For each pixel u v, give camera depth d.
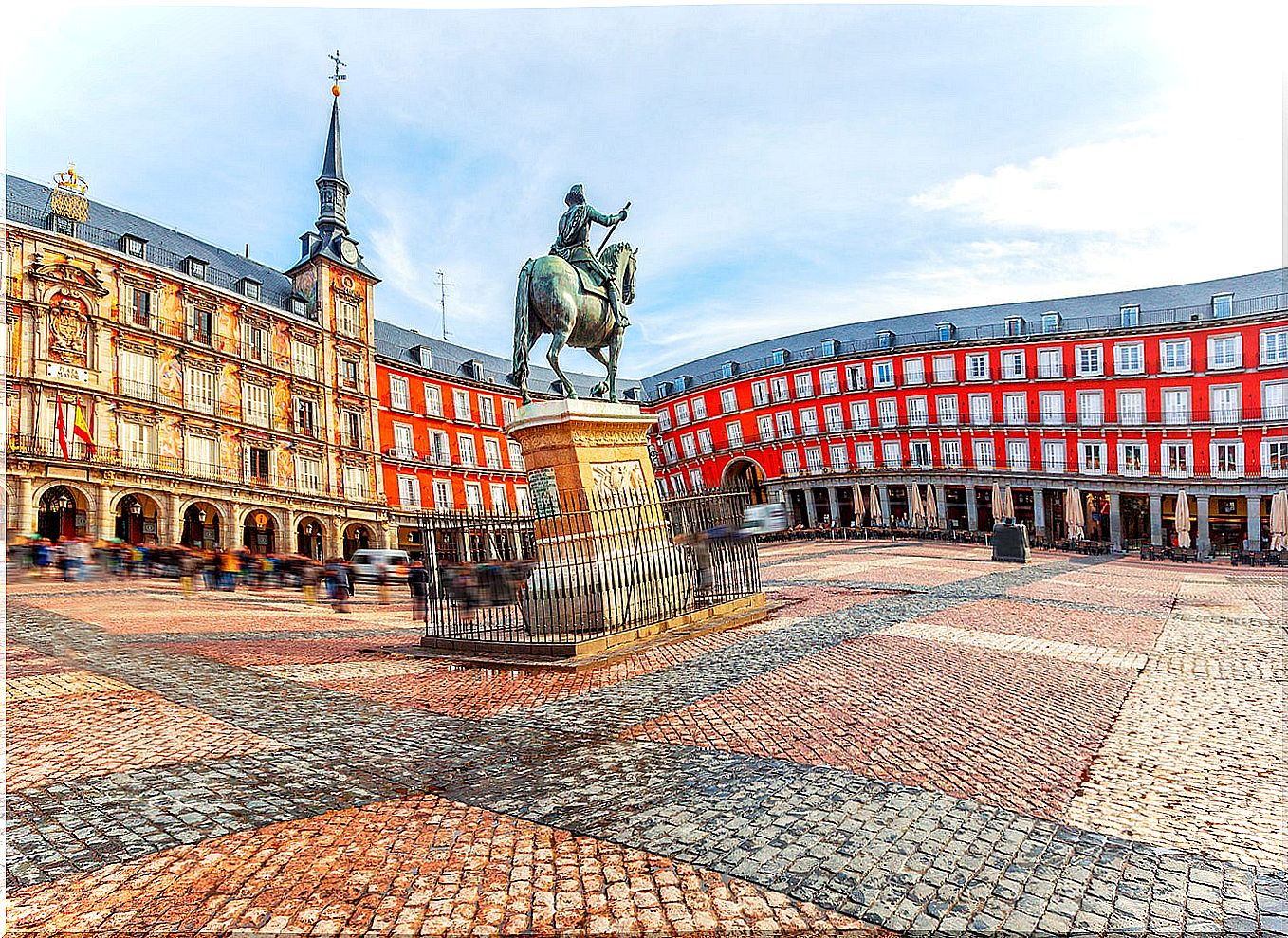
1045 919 3.55
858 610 13.42
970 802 4.88
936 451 53.94
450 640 10.77
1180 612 14.03
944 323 55.88
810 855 4.18
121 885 3.89
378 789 5.25
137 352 34.72
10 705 7.31
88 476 31.17
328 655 10.64
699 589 12.88
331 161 48.75
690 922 3.54
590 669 9.12
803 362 58.75
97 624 13.48
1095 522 48.88
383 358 50.28
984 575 21.34
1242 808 4.79
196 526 37.06
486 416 57.84
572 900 3.74
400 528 49.56
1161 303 51.59
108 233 36.44
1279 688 7.92
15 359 30.25
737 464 63.03
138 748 6.06
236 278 43.06
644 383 77.56
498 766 5.68
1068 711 7.00
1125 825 4.56
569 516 10.72
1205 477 44.88
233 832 4.54
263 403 40.81
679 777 5.36
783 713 6.87
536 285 11.64
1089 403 48.91
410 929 3.49
